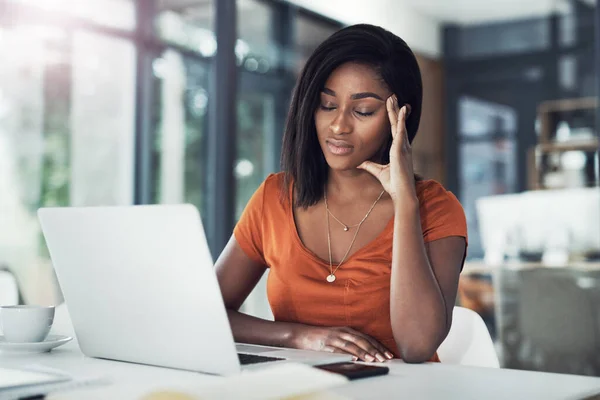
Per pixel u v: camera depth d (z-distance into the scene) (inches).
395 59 55.3
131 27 198.1
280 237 58.2
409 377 37.5
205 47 216.1
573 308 81.0
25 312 46.3
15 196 174.1
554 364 82.7
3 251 171.3
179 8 209.8
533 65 361.7
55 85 181.5
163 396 27.2
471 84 376.2
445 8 354.3
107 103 193.3
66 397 30.9
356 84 54.5
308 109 56.4
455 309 55.7
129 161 197.9
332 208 57.6
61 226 41.9
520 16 363.9
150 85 203.0
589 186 336.2
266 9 252.4
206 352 37.6
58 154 182.5
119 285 40.3
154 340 39.9
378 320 54.2
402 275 48.8
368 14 313.3
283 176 60.6
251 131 243.9
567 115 345.7
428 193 55.8
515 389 33.9
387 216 56.5
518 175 362.6
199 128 214.4
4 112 171.9
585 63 347.9
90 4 188.1
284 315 56.8
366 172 57.1
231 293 61.2
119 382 35.7
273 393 27.9
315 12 277.9
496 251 164.1
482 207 168.7
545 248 157.3
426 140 368.8
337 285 54.6
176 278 37.5
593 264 83.1
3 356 45.4
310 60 56.7
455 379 36.9
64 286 43.7
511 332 85.2
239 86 240.5
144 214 37.5
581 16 348.5
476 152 374.0
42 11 177.8
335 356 42.4
